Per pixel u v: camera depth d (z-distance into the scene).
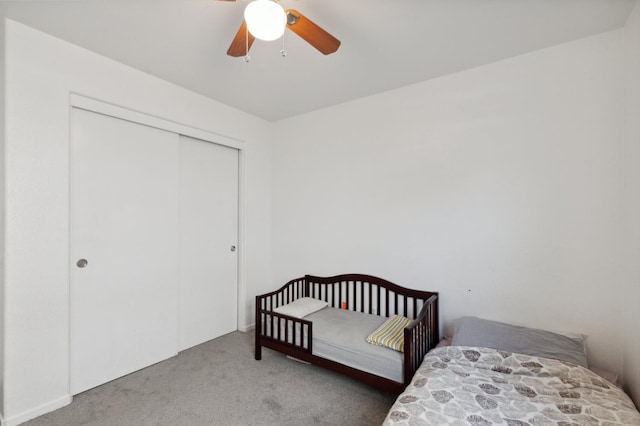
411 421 1.25
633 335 1.62
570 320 1.96
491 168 2.23
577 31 1.85
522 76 2.11
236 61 2.20
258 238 3.42
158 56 2.14
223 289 3.14
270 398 2.04
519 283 2.12
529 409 1.33
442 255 2.42
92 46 2.02
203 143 2.95
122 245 2.30
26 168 1.80
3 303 1.72
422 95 2.52
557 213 2.00
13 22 1.75
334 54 2.10
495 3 1.59
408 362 1.81
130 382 2.22
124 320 2.31
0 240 1.78
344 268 2.98
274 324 2.61
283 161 3.48
